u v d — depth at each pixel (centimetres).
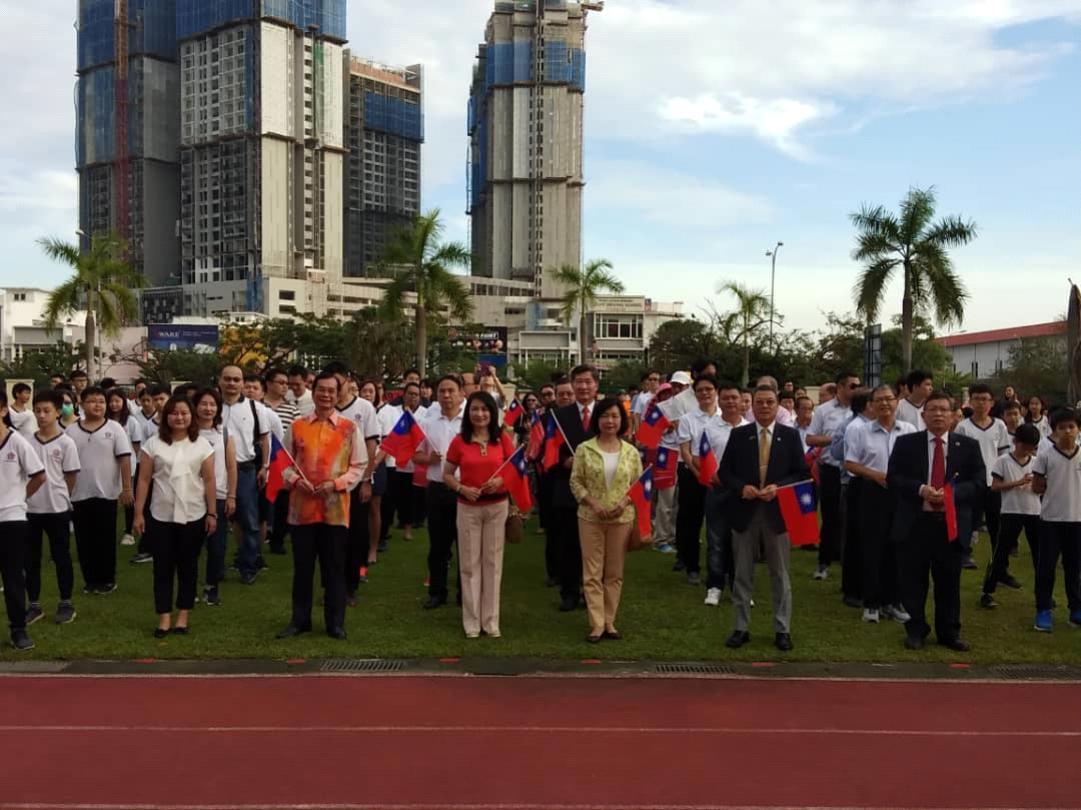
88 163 12519
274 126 11412
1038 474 827
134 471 1159
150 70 12075
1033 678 692
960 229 3131
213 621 836
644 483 789
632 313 9412
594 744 556
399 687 661
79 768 520
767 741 563
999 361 6794
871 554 841
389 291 3369
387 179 14338
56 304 3784
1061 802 484
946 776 514
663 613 873
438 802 479
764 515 756
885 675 696
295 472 782
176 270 12481
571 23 12756
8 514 739
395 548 1234
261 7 11150
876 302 3209
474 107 14000
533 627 824
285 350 6341
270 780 504
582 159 13012
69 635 786
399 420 922
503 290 12375
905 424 853
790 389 1389
